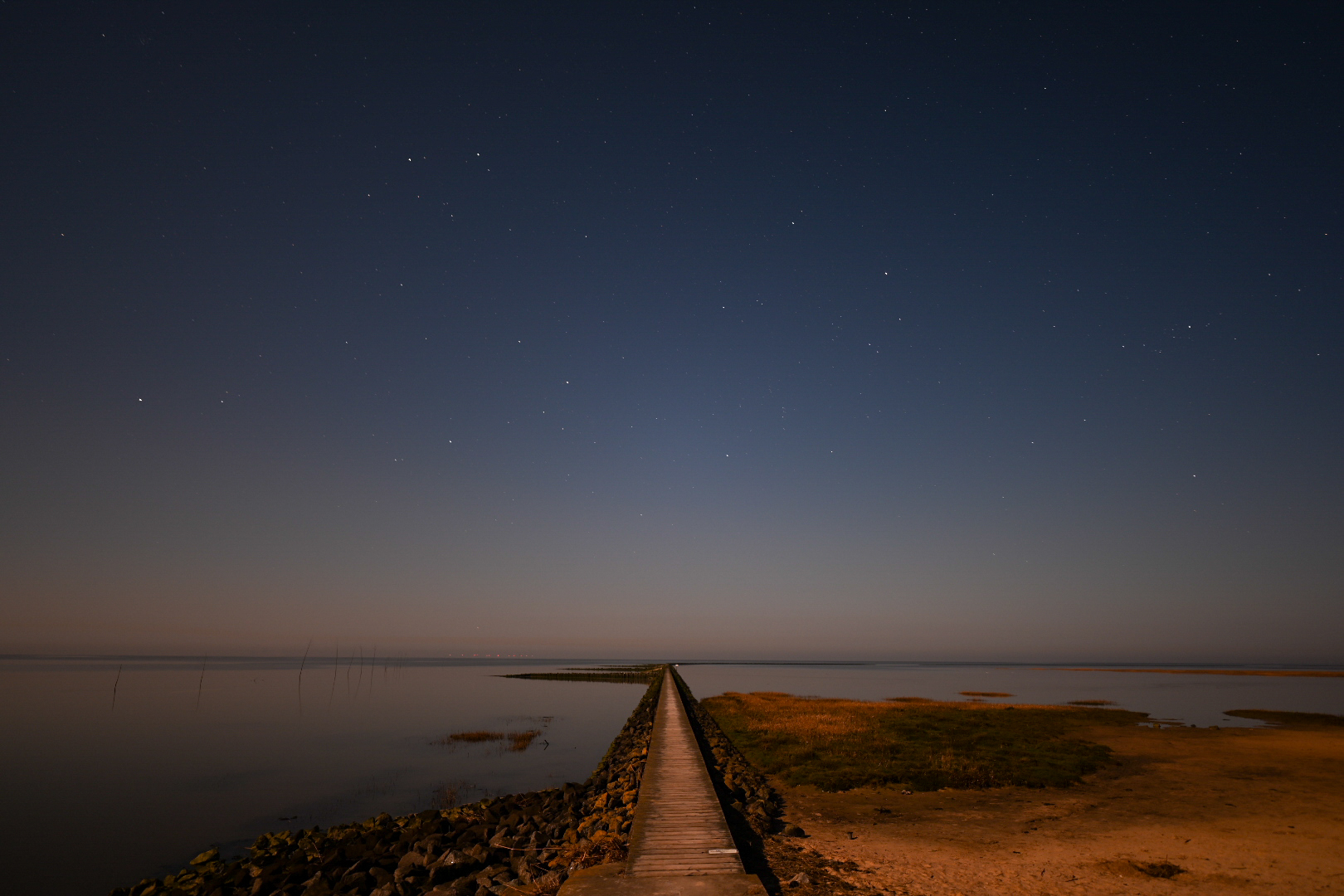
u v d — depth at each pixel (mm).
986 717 38656
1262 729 34844
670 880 10703
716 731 34062
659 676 103625
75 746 37750
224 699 66812
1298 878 12180
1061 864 12844
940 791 19641
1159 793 19484
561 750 35875
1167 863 12914
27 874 18125
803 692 73188
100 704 61188
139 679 103250
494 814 19953
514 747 36719
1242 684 92938
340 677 115062
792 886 11469
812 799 18734
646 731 34250
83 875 18031
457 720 49562
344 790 26891
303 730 43969
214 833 21516
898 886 11531
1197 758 25438
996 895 11164
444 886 13680
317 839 19156
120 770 31109
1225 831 15359
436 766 31500
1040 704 54000
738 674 137875
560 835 16250
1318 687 84438
